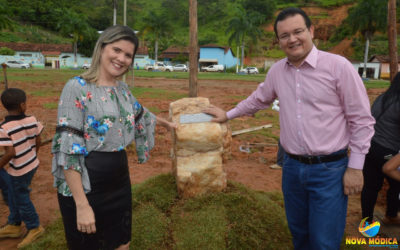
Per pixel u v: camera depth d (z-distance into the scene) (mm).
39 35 74562
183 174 3506
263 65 63906
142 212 3359
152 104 13297
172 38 80625
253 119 10164
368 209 3420
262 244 3033
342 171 2244
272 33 74500
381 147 3076
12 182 3037
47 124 8906
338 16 73250
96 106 1828
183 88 21266
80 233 1949
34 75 29484
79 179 1770
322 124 2182
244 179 5082
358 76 2098
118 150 1951
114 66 1892
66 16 51188
